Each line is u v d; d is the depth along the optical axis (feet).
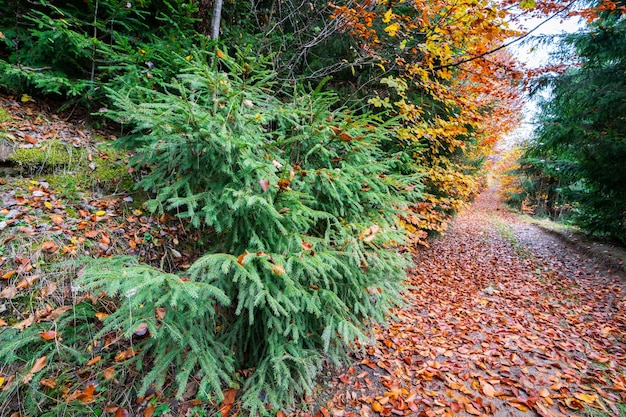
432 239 25.76
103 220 8.00
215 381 5.57
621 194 20.27
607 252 22.31
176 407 6.06
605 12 15.33
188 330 5.82
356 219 8.15
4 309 5.67
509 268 22.00
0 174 7.97
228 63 7.42
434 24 11.84
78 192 8.48
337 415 7.06
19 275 6.11
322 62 15.57
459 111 16.79
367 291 7.80
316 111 7.97
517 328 12.14
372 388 8.07
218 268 5.34
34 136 9.17
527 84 15.55
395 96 15.05
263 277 6.03
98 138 10.60
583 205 24.43
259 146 6.89
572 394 8.04
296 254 5.98
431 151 16.99
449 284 17.84
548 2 10.68
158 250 8.04
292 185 6.90
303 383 6.45
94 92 9.86
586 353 10.41
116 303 6.68
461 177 16.60
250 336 7.18
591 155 19.11
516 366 9.36
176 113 6.12
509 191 60.34
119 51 10.25
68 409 5.25
